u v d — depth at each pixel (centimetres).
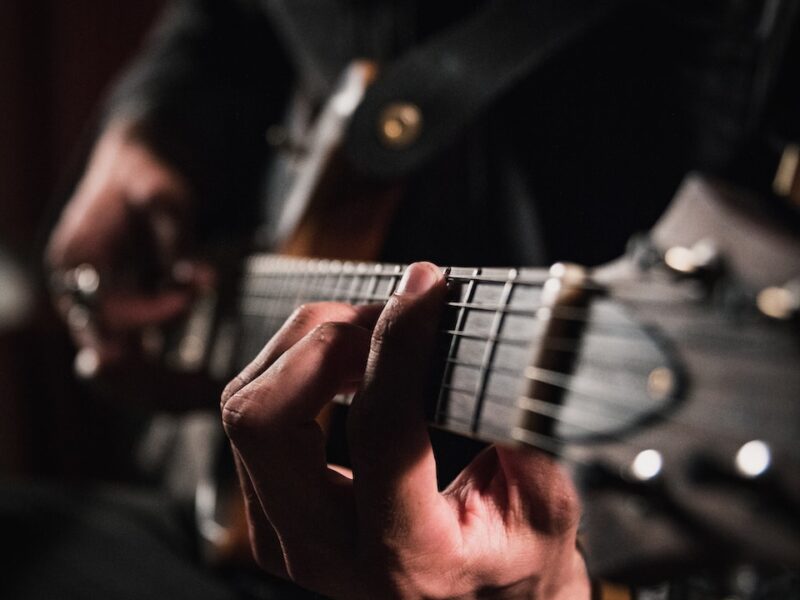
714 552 24
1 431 121
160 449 84
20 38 123
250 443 31
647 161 48
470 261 52
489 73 49
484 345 28
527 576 31
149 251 72
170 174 73
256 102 79
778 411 23
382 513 30
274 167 71
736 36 45
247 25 78
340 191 53
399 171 50
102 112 81
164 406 64
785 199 31
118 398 66
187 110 76
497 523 31
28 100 125
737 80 45
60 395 121
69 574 68
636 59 48
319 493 31
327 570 32
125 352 64
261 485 32
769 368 23
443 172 52
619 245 49
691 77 47
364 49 59
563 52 50
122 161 73
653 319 25
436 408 29
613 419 26
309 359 30
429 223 52
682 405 24
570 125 50
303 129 65
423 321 28
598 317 26
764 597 36
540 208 50
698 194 29
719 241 28
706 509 24
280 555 34
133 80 81
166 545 72
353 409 29
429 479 30
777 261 26
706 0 45
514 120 51
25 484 84
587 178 49
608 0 47
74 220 72
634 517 26
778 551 23
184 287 63
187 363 62
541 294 27
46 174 127
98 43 124
